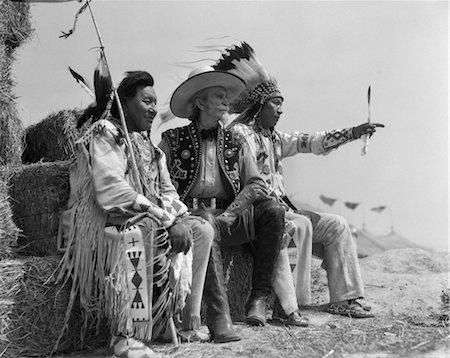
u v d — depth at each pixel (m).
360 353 3.40
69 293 3.66
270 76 4.95
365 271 5.88
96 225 3.59
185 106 4.47
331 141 5.04
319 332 3.96
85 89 3.97
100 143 3.63
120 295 3.46
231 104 5.02
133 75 3.87
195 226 3.82
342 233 4.62
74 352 3.68
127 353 3.42
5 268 3.53
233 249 4.42
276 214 4.21
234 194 4.32
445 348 3.52
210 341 3.76
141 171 3.76
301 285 4.43
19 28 4.59
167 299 3.58
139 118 3.86
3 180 4.11
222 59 5.01
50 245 4.02
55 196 4.01
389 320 4.33
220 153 4.33
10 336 3.49
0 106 4.41
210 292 3.81
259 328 4.07
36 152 4.95
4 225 3.79
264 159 4.79
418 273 6.11
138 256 3.47
